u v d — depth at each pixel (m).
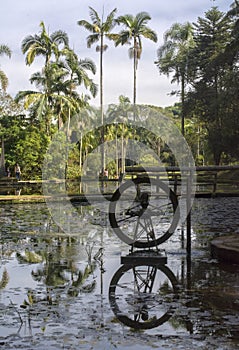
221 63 38.44
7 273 7.41
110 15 40.16
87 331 4.84
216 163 40.78
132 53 40.94
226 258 8.04
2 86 34.22
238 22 36.34
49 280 6.96
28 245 9.80
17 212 16.61
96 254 8.73
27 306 5.67
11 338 4.66
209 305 5.66
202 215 14.86
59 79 38.28
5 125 37.19
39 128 38.56
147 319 5.20
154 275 7.21
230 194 22.42
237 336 4.66
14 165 36.28
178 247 9.41
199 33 46.31
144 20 40.69
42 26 38.66
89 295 6.16
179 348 4.38
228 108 37.34
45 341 4.58
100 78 40.25
